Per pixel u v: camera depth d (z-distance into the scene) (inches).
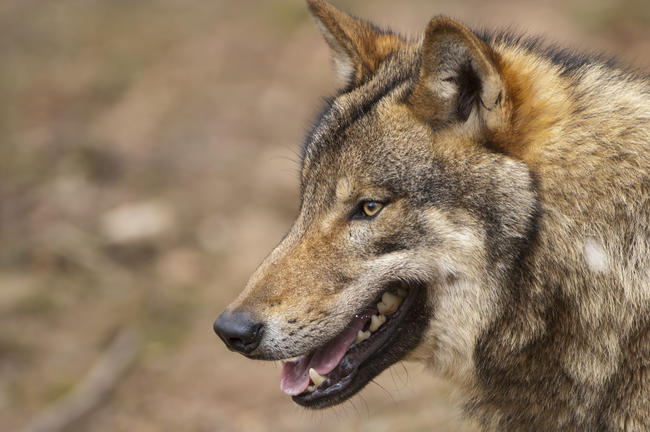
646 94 644.1
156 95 1931.6
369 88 672.4
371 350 655.1
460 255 612.7
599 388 613.3
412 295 646.5
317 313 626.8
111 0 2394.2
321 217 643.5
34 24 2293.3
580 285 606.5
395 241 622.2
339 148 642.2
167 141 1784.0
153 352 1214.9
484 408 671.1
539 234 602.9
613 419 615.2
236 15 2197.3
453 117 613.9
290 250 647.1
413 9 2004.2
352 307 629.9
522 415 649.6
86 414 1080.2
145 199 1615.4
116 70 2048.5
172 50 2087.8
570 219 601.6
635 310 600.7
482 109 605.6
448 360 654.5
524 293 612.7
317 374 643.5
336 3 2041.1
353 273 629.3
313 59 1940.2
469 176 606.9
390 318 655.1
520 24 1934.1
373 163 624.7
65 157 1747.0
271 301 627.5
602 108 619.8
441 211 612.1
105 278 1408.7
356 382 655.8
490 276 610.9
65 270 1428.4
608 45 1914.4
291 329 624.7
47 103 1955.0
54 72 2070.6
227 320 624.7
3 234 1507.1
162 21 2234.3
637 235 601.6
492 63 588.1
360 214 633.6
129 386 1141.1
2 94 1996.8
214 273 1411.2
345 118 653.9
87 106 1935.3
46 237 1483.8
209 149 1743.4
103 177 1692.9
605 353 608.1
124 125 1844.2
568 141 608.7
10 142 1814.7
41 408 1098.7
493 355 633.0
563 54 681.6
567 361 618.5
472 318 623.5
